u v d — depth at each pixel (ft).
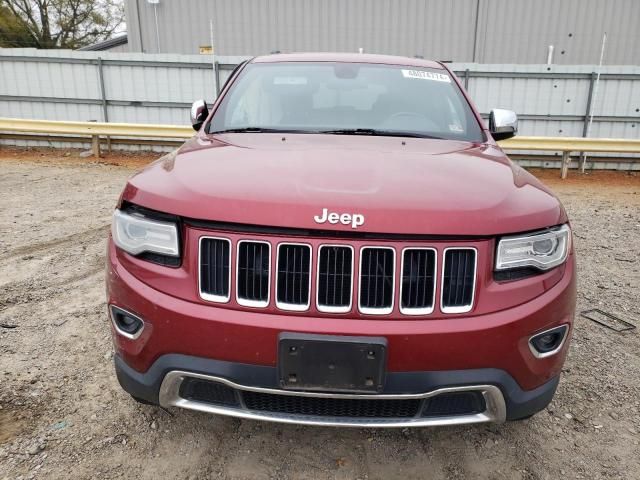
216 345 6.06
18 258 15.44
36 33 94.84
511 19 50.96
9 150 39.09
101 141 40.09
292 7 51.44
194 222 6.19
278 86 10.74
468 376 6.05
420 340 5.89
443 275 6.01
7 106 40.19
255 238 6.00
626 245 18.89
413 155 7.89
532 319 6.20
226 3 51.62
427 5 50.78
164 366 6.31
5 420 8.05
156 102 39.52
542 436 8.09
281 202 6.05
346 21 51.47
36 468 7.09
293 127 9.66
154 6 51.67
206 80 38.96
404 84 10.93
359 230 5.83
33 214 20.85
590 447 7.87
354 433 8.06
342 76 11.05
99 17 97.30
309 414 6.34
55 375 9.32
